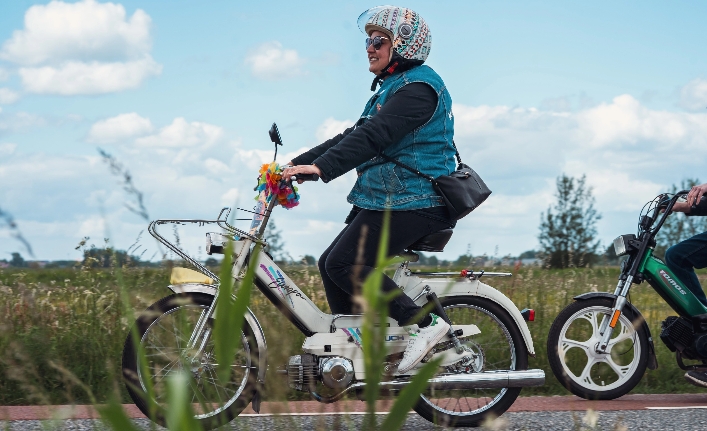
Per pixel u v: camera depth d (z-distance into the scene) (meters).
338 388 3.82
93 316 4.80
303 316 3.94
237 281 0.80
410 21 3.93
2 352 4.29
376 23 3.94
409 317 3.85
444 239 3.95
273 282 3.90
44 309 4.81
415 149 3.87
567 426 3.94
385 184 3.85
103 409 0.74
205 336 3.46
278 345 1.47
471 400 4.20
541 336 5.57
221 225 3.70
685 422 4.07
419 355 3.83
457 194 3.81
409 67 3.98
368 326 0.82
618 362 5.09
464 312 4.13
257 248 0.78
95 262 5.12
